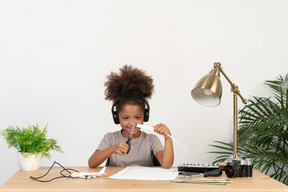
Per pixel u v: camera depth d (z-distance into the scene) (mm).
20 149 1675
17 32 3184
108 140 1998
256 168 2725
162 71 3221
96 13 3229
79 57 3203
